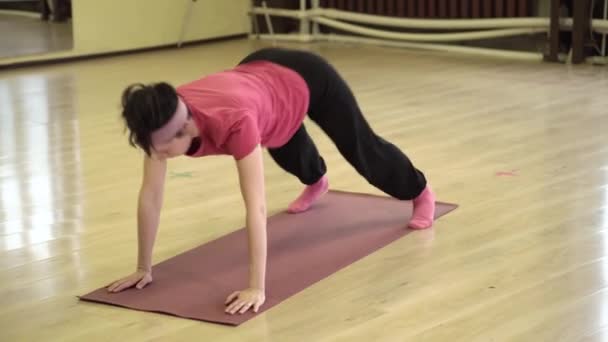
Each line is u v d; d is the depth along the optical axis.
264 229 2.44
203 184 3.70
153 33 7.61
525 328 2.30
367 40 7.70
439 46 7.23
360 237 3.01
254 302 2.45
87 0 7.13
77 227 3.20
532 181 3.61
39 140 4.52
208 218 3.26
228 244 2.97
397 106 5.16
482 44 7.23
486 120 4.75
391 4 7.49
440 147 4.20
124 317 2.43
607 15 6.47
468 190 3.51
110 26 7.31
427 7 7.30
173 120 2.23
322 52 7.36
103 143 4.45
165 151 2.29
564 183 3.57
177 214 3.31
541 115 4.83
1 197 3.57
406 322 2.36
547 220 3.14
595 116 4.76
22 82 6.19
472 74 6.19
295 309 2.45
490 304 2.46
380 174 2.99
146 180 2.56
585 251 2.84
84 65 6.93
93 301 2.54
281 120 2.63
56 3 6.92
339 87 2.82
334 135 2.88
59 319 2.44
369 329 2.32
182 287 2.62
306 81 2.72
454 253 2.85
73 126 4.82
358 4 7.71
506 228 3.07
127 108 2.22
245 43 7.96
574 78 5.92
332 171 3.86
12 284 2.68
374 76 6.18
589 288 2.55
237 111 2.37
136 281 2.62
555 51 6.58
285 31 8.25
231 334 2.31
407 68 6.50
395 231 3.06
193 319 2.40
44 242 3.04
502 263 2.75
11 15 6.68
